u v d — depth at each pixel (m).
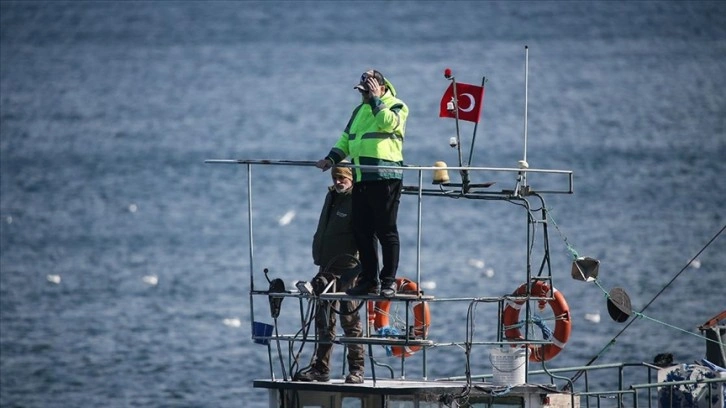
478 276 194.00
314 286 63.03
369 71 62.91
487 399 63.50
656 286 175.50
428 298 62.41
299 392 63.62
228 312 176.62
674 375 72.25
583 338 143.88
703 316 156.25
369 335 66.56
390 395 61.53
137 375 140.62
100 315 176.62
